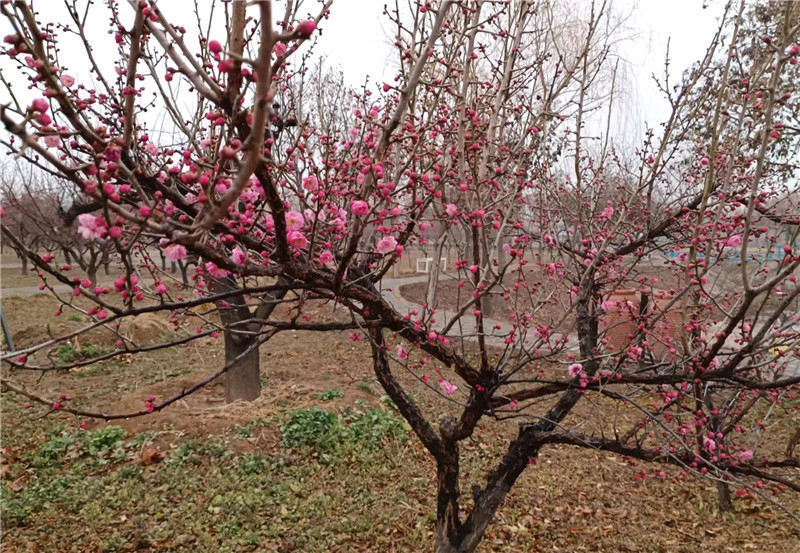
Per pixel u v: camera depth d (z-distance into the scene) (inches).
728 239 116.7
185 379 299.7
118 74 99.0
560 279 139.2
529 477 208.8
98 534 159.9
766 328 84.2
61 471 198.5
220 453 207.6
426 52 65.4
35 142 41.8
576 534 173.2
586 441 117.0
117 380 305.6
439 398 274.2
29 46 52.4
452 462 124.0
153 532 160.7
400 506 181.3
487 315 400.5
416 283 613.0
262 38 39.2
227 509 172.6
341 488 190.2
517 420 251.1
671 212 153.1
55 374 312.2
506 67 124.0
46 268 59.9
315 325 95.5
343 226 86.1
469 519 125.7
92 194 48.9
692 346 123.7
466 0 104.0
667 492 200.5
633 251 157.2
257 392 263.6
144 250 91.2
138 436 221.0
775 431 229.3
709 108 154.0
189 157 72.6
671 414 125.9
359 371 327.3
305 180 73.7
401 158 128.3
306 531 164.6
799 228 78.7
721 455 114.9
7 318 432.5
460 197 104.4
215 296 71.2
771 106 69.2
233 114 57.1
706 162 135.3
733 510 186.2
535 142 142.3
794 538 168.9
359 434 227.0
